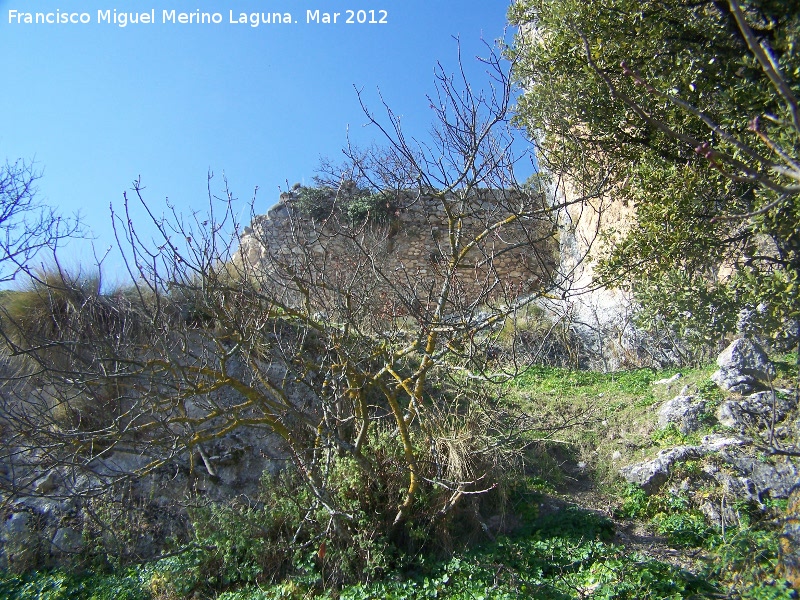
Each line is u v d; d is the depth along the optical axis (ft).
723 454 20.27
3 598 18.83
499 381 19.60
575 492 21.95
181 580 18.63
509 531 19.25
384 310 20.29
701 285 16.74
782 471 18.76
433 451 19.21
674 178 17.21
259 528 19.08
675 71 17.29
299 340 21.74
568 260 40.47
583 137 21.13
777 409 21.61
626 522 19.77
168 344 19.42
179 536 20.93
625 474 21.85
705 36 16.99
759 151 14.28
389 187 20.06
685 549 17.85
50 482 22.08
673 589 15.24
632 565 16.37
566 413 26.76
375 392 24.52
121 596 18.47
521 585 16.11
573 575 16.61
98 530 20.77
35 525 21.22
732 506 18.45
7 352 24.11
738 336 28.17
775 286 14.44
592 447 24.40
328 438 18.89
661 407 25.14
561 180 22.02
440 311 17.60
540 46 20.80
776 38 13.12
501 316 17.07
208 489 22.04
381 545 17.83
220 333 20.99
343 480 18.84
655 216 17.33
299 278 19.02
